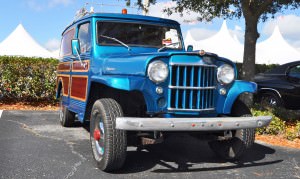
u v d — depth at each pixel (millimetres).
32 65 12164
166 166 5410
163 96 4859
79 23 6879
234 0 9922
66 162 5395
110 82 4754
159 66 4770
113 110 4801
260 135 7945
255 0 9211
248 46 9461
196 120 4582
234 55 22500
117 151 4719
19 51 24281
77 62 6613
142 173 5020
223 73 5156
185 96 4898
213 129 4691
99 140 5105
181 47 6812
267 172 5270
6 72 11945
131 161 5621
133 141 5203
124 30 6277
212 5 9938
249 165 5617
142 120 4398
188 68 4895
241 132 5469
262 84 11852
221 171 5246
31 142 6629
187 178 4863
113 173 4969
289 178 5023
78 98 6438
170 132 5238
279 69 11797
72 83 6949
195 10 10258
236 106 5562
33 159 5496
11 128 7906
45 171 4941
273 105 10633
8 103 12109
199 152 6340
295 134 7762
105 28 6164
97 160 5086
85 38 6422
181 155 6098
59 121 9125
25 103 12289
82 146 6426
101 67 5602
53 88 12305
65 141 6797
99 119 5078
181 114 4906
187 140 7266
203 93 4969
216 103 5184
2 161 5332
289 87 11219
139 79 4746
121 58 5332
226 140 5715
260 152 6512
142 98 5156
